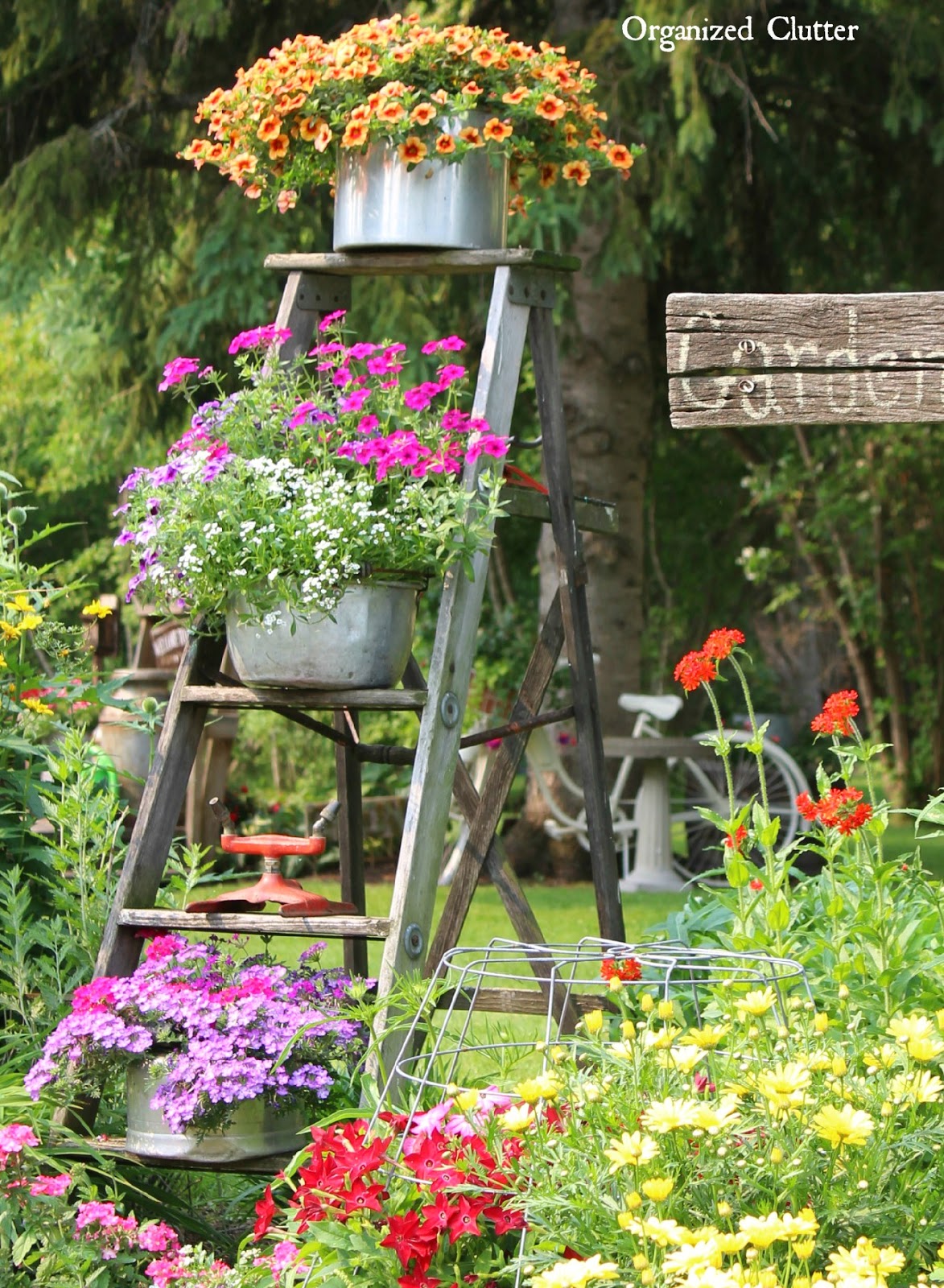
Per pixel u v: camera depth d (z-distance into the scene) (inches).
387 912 442.0
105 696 243.3
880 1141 123.4
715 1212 120.5
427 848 188.2
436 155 207.2
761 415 153.9
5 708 236.2
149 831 199.2
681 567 976.3
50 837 255.3
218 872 512.4
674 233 593.0
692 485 911.0
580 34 521.3
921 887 207.3
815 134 614.5
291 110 213.6
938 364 149.9
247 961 194.2
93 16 545.3
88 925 210.2
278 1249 148.1
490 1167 131.0
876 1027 174.4
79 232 585.9
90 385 634.8
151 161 566.6
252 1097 172.1
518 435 740.7
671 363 154.8
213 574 190.5
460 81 211.2
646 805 562.3
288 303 222.5
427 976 220.1
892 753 946.7
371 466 196.7
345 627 189.5
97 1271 155.8
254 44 569.6
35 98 592.4
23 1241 156.6
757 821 198.4
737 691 1056.2
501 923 415.5
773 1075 121.6
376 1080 173.2
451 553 191.2
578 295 586.6
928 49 528.1
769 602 1196.5
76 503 1267.2
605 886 222.1
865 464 901.8
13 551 251.4
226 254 515.5
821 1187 122.3
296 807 661.3
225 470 196.2
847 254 666.8
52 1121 179.5
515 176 227.8
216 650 209.2
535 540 815.1
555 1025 213.0
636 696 574.6
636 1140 115.3
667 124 500.7
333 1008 179.2
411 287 531.5
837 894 196.2
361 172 212.2
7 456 1234.0
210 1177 206.2
